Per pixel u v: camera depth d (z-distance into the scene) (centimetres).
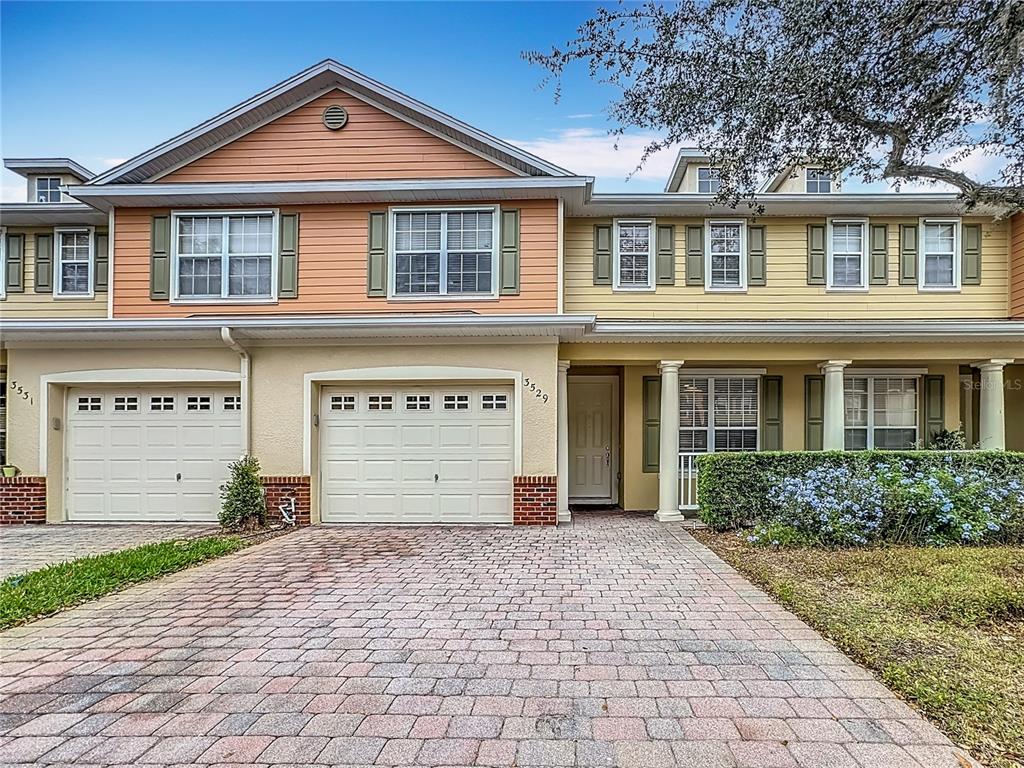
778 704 335
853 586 555
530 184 1004
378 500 980
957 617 463
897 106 550
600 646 426
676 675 375
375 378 969
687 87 578
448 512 977
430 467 980
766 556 695
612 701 340
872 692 348
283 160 1057
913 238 1149
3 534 891
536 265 1026
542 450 958
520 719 321
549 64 622
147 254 1055
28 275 1190
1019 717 312
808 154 597
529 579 617
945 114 548
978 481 797
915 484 777
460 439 980
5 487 975
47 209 1134
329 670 388
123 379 984
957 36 504
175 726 317
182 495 993
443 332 938
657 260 1156
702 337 986
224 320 913
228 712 332
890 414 1175
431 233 1043
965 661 380
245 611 513
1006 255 1145
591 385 1265
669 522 991
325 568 669
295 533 886
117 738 305
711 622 478
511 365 963
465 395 984
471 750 291
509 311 1022
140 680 375
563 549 768
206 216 1055
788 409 1170
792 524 771
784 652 412
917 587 531
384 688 361
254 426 969
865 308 1148
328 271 1042
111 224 1059
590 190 1039
